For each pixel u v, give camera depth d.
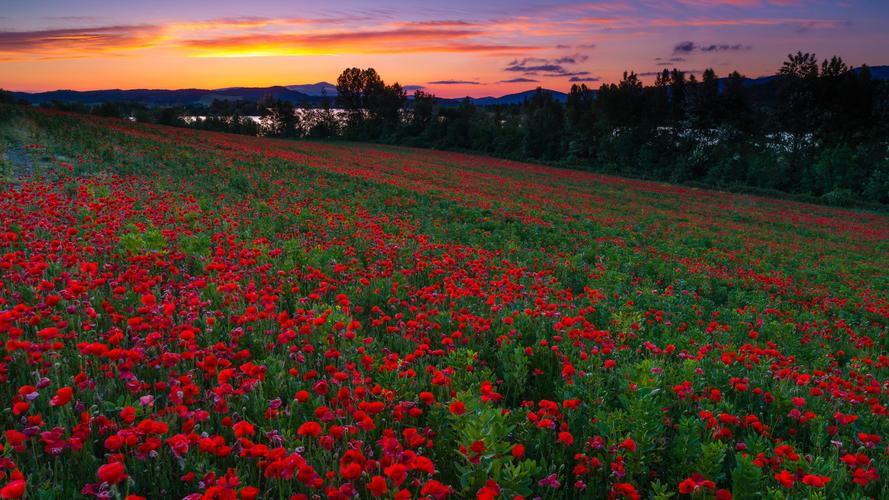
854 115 68.69
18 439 2.87
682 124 77.62
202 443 2.96
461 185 37.78
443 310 7.35
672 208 40.81
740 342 8.34
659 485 3.31
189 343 4.37
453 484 3.55
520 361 5.20
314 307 5.91
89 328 4.59
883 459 4.15
